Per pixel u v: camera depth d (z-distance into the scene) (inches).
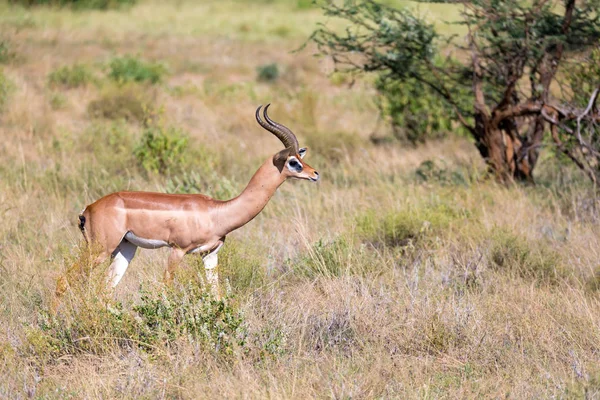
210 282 868.0
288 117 2261.3
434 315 864.9
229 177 1585.9
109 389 713.0
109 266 916.6
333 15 1529.3
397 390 733.9
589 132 1459.2
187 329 809.5
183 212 887.1
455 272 1039.0
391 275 1031.0
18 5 4163.4
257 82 2950.3
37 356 786.2
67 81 2527.1
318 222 1258.6
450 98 1571.1
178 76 2970.0
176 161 1568.7
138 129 1915.6
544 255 1098.1
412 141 2047.2
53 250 1083.3
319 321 882.1
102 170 1476.4
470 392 728.3
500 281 1018.1
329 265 1042.7
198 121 2169.0
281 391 714.2
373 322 882.1
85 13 4325.8
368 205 1328.7
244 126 2171.5
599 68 1451.8
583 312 905.5
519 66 1454.2
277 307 911.0
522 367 786.8
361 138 2026.3
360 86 2746.1
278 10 4985.2
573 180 1573.6
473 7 1429.6
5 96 2050.9
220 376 743.1
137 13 4522.6
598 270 1042.7
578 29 1395.2
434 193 1390.3
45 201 1322.6
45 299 916.6
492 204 1360.7
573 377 745.0
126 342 814.5
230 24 4271.7
